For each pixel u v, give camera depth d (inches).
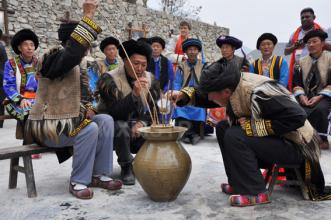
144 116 144.4
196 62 235.3
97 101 144.9
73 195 127.3
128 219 106.5
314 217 104.9
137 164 116.9
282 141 112.1
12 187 136.8
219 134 124.4
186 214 109.0
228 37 217.2
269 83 109.3
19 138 171.6
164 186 114.7
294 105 105.8
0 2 412.8
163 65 232.8
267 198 114.6
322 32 206.4
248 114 113.6
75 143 124.9
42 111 124.9
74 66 119.1
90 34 115.3
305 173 115.6
